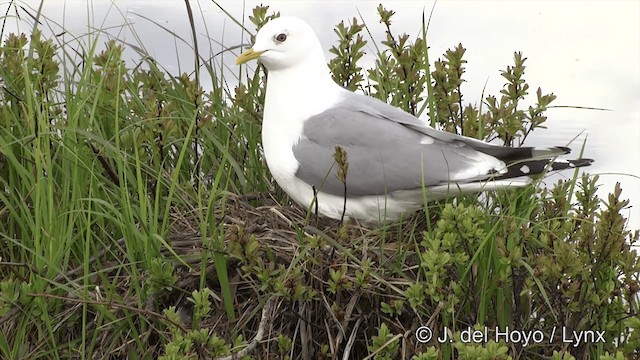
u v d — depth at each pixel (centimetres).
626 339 815
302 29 865
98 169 879
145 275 795
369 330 807
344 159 771
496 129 938
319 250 784
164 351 774
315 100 871
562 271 750
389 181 839
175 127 873
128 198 800
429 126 882
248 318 776
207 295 742
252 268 759
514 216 806
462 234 757
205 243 765
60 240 787
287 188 884
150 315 774
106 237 838
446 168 834
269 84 881
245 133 966
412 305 749
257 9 995
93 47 903
